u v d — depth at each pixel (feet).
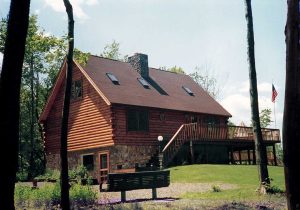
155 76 121.29
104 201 47.50
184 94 120.37
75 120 102.53
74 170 92.38
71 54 42.60
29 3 23.32
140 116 97.60
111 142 90.99
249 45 52.70
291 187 19.39
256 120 52.06
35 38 44.91
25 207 41.86
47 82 150.71
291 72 19.57
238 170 79.87
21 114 152.87
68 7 43.11
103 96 91.04
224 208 39.09
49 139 111.34
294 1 19.62
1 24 107.55
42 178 92.53
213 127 104.68
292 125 19.45
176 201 46.26
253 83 52.37
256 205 40.40
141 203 44.78
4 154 21.48
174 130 105.50
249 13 52.75
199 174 75.10
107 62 110.11
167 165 91.45
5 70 22.40
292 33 19.61
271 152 139.44
